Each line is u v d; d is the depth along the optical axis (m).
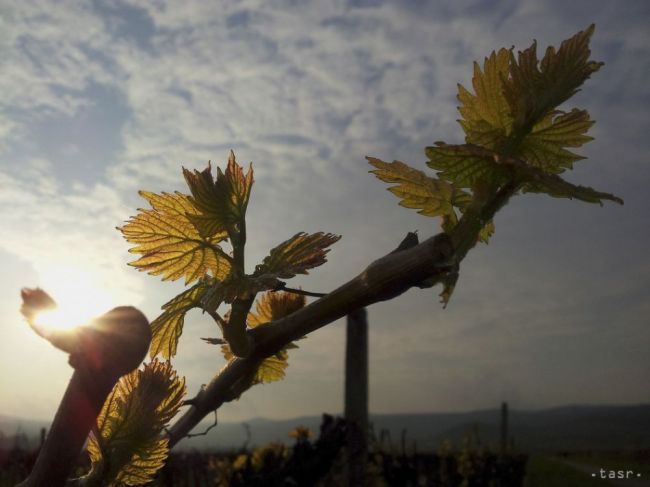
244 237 0.20
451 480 2.12
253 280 0.18
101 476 0.14
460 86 0.18
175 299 0.19
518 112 0.17
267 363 0.22
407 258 0.15
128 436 0.14
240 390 0.22
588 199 0.16
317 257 0.18
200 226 0.19
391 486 1.42
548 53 0.18
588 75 0.18
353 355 0.99
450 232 0.17
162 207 0.20
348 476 0.94
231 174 0.20
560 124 0.18
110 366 0.10
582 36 0.18
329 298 0.16
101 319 0.10
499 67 0.18
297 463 0.57
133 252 0.19
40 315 0.09
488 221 0.16
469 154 0.16
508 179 0.16
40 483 0.10
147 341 0.10
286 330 0.17
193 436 0.23
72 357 0.10
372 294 0.15
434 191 0.18
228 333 0.17
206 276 0.19
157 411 0.14
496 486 2.78
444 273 0.15
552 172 0.18
